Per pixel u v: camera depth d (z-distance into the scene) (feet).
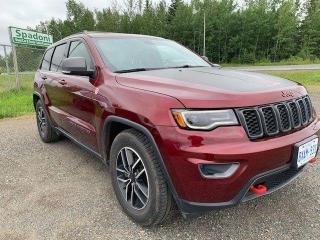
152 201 9.04
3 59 47.42
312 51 159.22
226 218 10.07
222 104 8.12
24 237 9.43
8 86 43.57
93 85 11.43
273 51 160.76
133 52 12.71
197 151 7.85
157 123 8.37
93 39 12.89
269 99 8.66
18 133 21.20
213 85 8.90
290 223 9.71
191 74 10.36
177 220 9.98
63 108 14.38
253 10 162.30
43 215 10.56
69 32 185.88
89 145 12.56
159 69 11.66
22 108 30.68
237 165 7.96
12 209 10.99
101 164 14.82
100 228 9.76
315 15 160.25
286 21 155.02
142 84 9.65
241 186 8.14
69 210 10.82
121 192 10.32
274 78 10.59
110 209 10.80
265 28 159.94
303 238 9.01
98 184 12.73
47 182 13.07
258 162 8.09
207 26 166.09
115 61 11.85
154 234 9.39
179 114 8.14
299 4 162.91
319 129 10.08
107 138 10.80
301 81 47.67
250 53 158.81
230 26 163.53
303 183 12.16
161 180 8.80
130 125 9.24
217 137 7.93
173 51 14.06
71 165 14.82
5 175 13.92
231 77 9.96
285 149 8.53
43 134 18.28
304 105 9.79
